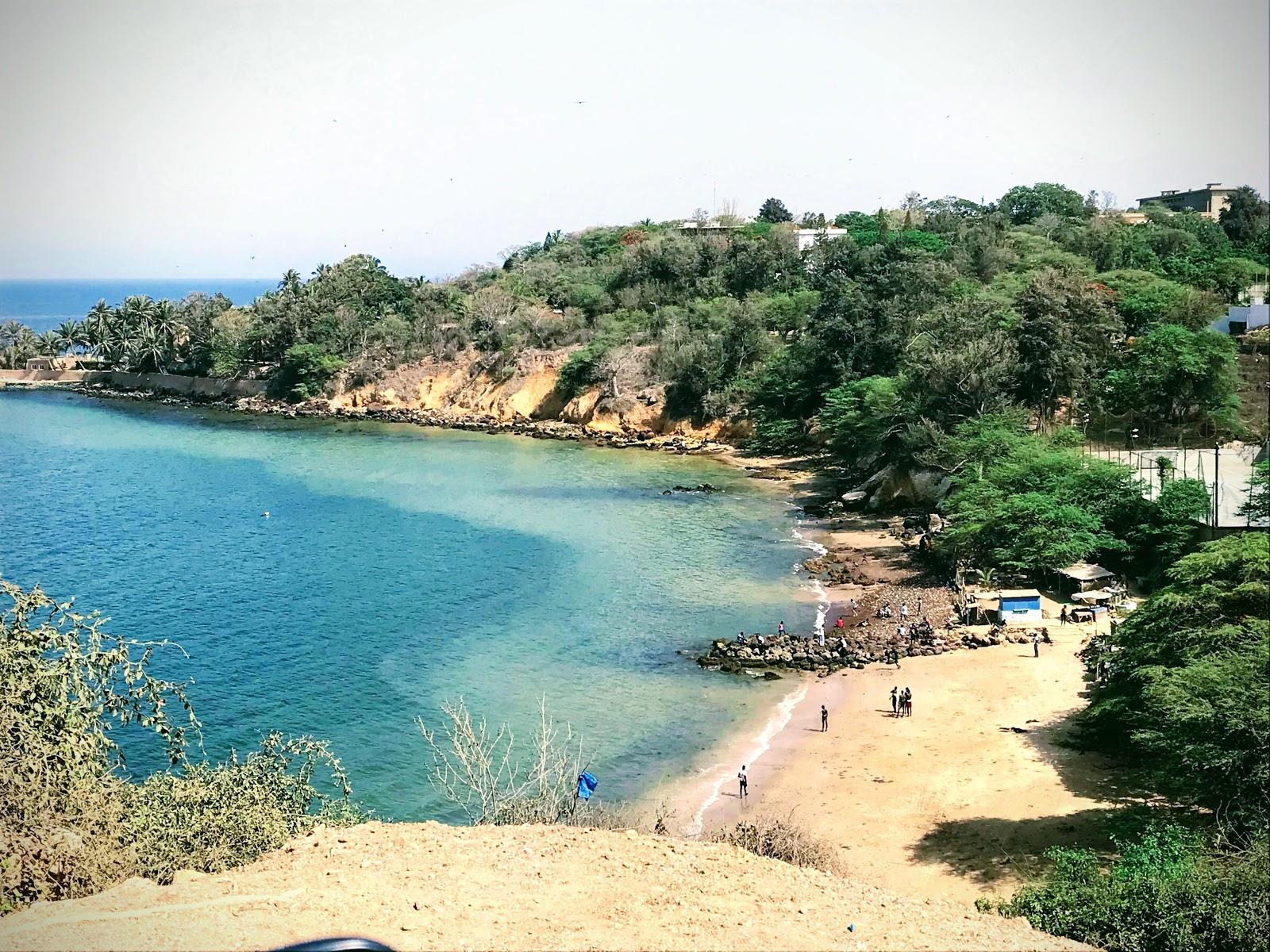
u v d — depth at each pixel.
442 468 117.94
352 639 61.75
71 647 23.67
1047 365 92.88
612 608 67.81
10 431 150.38
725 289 154.50
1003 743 46.03
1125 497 69.81
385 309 179.12
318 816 27.36
